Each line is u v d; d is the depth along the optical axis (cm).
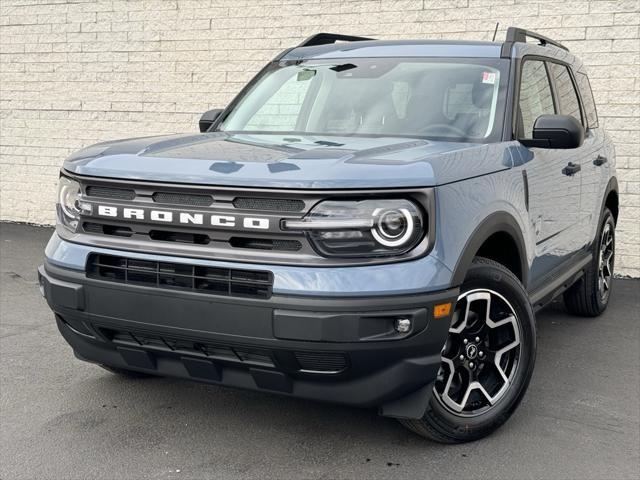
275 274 303
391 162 320
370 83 452
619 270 777
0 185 1102
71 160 364
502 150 390
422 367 315
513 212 381
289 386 320
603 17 764
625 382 455
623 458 351
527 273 411
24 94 1074
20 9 1062
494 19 812
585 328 577
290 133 433
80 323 348
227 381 332
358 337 300
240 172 314
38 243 916
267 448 353
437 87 436
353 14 877
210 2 948
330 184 303
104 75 1023
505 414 370
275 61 515
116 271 335
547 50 518
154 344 338
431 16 841
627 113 762
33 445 353
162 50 984
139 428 373
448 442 357
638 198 764
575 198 505
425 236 312
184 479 322
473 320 357
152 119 1004
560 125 400
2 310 596
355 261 304
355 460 343
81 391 421
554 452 355
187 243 322
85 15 1023
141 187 330
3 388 425
